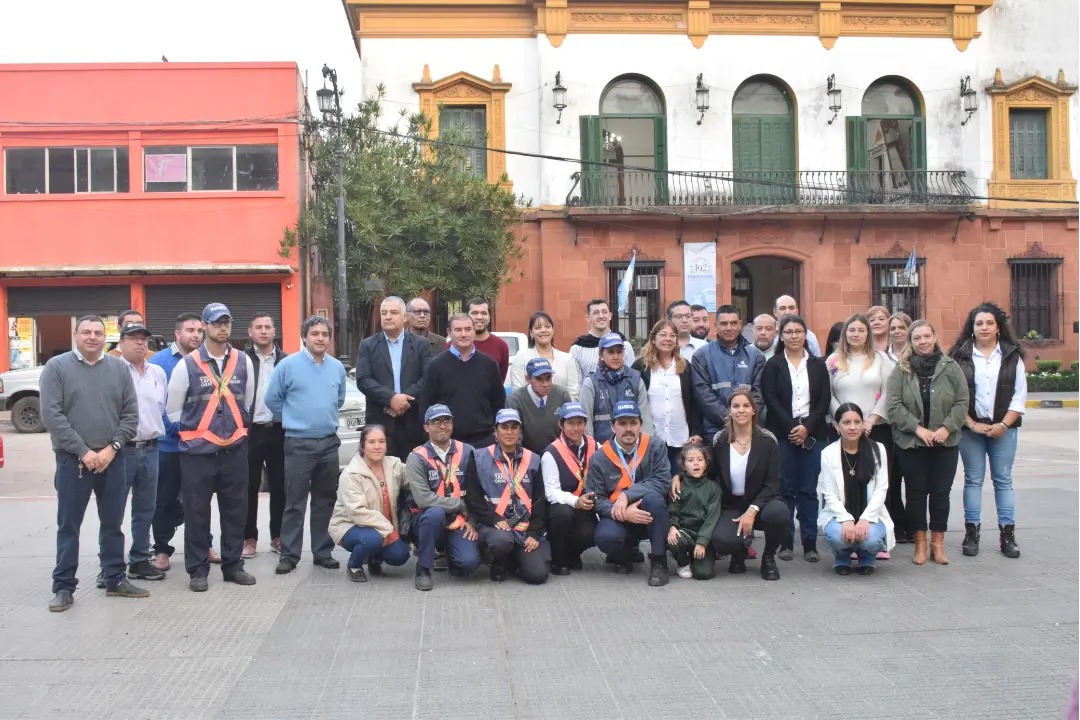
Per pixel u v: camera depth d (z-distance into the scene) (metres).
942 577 7.09
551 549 7.33
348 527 7.16
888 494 8.23
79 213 22.33
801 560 7.79
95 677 5.13
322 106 21.22
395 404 7.75
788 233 23.64
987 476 12.05
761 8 23.94
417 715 4.61
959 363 7.80
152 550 7.84
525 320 23.44
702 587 6.94
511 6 23.59
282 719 4.57
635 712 4.61
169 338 22.44
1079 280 24.53
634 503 7.09
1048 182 24.64
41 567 7.72
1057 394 23.11
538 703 4.73
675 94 23.78
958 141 24.59
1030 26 24.81
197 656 5.46
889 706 4.65
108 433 6.49
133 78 22.45
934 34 24.48
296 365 7.53
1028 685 4.91
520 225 23.27
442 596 6.75
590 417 7.79
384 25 23.41
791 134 24.31
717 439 7.30
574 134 23.48
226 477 7.08
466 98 23.52
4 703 4.77
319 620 6.16
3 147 22.34
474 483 7.09
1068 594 6.57
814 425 7.68
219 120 22.45
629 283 22.64
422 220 20.41
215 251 22.45
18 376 18.25
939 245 24.08
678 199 23.48
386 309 7.93
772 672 5.12
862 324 7.86
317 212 21.97
